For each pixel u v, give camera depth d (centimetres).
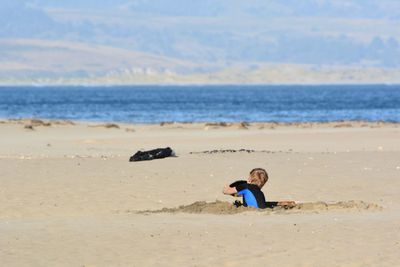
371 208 5306
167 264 3944
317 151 9200
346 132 13212
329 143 10794
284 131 13762
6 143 10900
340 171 6962
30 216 5209
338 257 4009
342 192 6031
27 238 4481
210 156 7969
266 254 4094
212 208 5244
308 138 11769
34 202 5616
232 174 6750
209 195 5894
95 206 5519
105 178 6519
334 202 5625
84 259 4041
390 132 13100
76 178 6519
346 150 9444
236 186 5338
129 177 6575
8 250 4212
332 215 5041
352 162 7575
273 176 6675
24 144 10694
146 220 4953
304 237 4422
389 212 5178
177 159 7694
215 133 13212
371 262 3912
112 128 14700
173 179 6494
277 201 5691
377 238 4384
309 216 5003
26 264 3950
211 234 4519
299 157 7956
